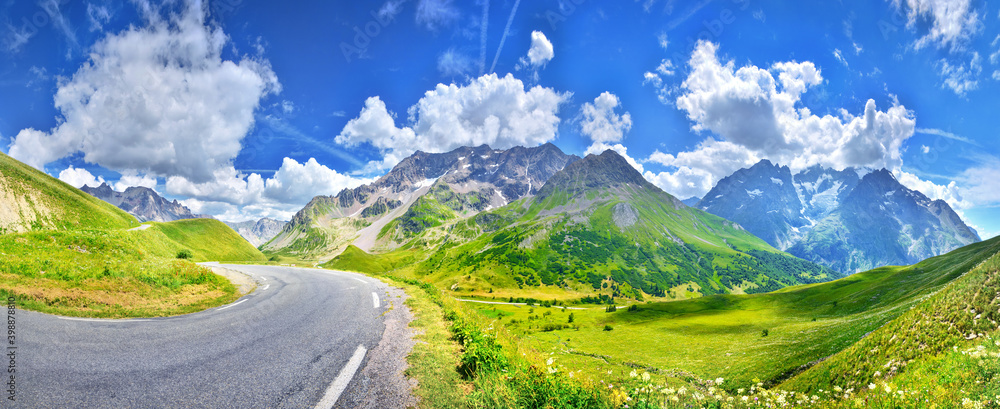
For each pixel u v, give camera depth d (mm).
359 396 6270
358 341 9953
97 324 10047
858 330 53969
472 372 7992
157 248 75562
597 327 129375
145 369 6832
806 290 145125
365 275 35719
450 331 12102
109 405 5230
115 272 17844
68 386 5691
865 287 118438
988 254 79750
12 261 15648
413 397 6445
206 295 19297
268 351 8641
